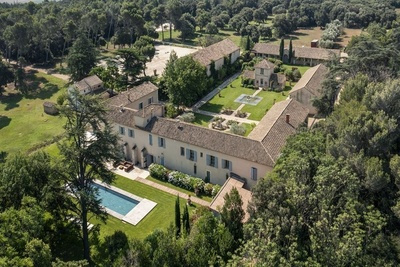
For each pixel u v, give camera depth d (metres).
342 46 132.75
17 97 97.19
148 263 34.56
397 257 30.64
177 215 41.75
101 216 41.66
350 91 52.38
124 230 46.12
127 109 62.19
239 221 37.41
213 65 97.81
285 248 27.92
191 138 54.88
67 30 120.69
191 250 33.94
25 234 32.59
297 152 39.38
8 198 38.94
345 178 32.84
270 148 50.91
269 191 32.44
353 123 41.22
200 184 53.03
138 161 61.41
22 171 39.66
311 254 29.08
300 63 115.56
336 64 72.38
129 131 60.31
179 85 76.88
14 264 29.20
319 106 66.06
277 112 60.25
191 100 79.38
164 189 54.38
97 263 40.50
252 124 73.81
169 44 149.25
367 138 40.03
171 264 33.28
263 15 180.88
